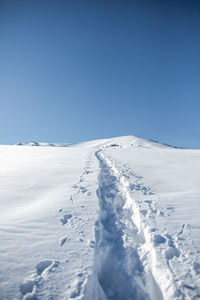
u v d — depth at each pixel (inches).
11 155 636.1
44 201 209.8
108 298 113.7
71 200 214.7
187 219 175.0
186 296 99.3
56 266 112.2
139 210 195.8
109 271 136.6
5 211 181.0
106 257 144.3
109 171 418.0
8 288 95.4
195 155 685.3
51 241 135.3
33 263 113.3
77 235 145.3
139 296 112.4
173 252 133.3
